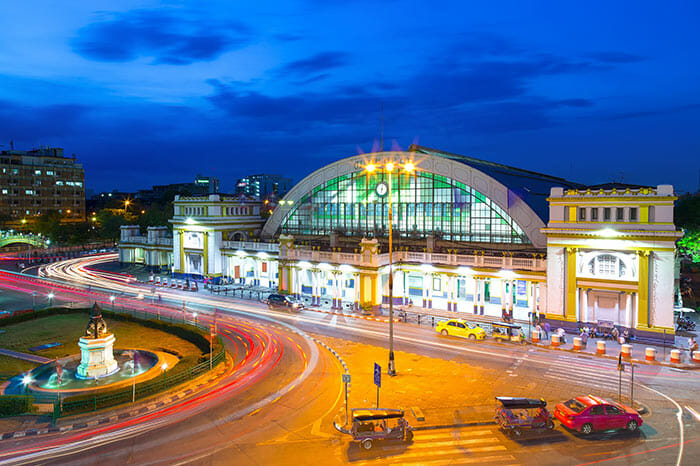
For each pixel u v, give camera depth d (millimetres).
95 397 29094
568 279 47281
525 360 38406
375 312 56594
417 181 64812
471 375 34750
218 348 40062
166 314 56500
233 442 24438
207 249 79000
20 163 179125
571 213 47125
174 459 22688
